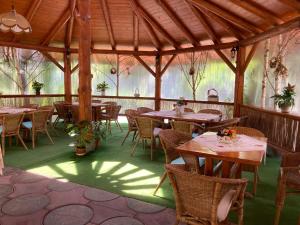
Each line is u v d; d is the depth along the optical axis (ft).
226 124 13.73
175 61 28.84
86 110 16.16
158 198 9.83
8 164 13.47
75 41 28.76
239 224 6.28
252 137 9.85
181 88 28.86
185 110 19.58
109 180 11.56
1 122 15.60
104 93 30.66
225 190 5.64
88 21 15.93
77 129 15.39
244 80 22.76
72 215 8.48
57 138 19.97
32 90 28.86
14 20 13.71
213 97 24.77
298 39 17.47
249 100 22.61
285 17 14.84
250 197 10.15
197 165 8.63
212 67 26.27
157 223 8.10
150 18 23.53
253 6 14.93
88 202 9.41
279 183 8.39
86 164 13.74
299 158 8.84
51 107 20.47
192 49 25.39
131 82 31.37
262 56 20.67
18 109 18.34
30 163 13.71
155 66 29.45
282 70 16.87
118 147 17.39
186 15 21.48
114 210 8.87
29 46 26.09
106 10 23.24
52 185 10.85
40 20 24.22
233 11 17.26
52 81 30.07
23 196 9.77
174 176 6.20
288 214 8.94
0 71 26.45
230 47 22.15
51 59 27.99
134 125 17.80
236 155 7.34
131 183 11.27
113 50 29.45
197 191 5.79
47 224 7.93
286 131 15.30
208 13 19.01
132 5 21.98
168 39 25.90
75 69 29.63
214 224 5.66
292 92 15.44
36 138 19.67
